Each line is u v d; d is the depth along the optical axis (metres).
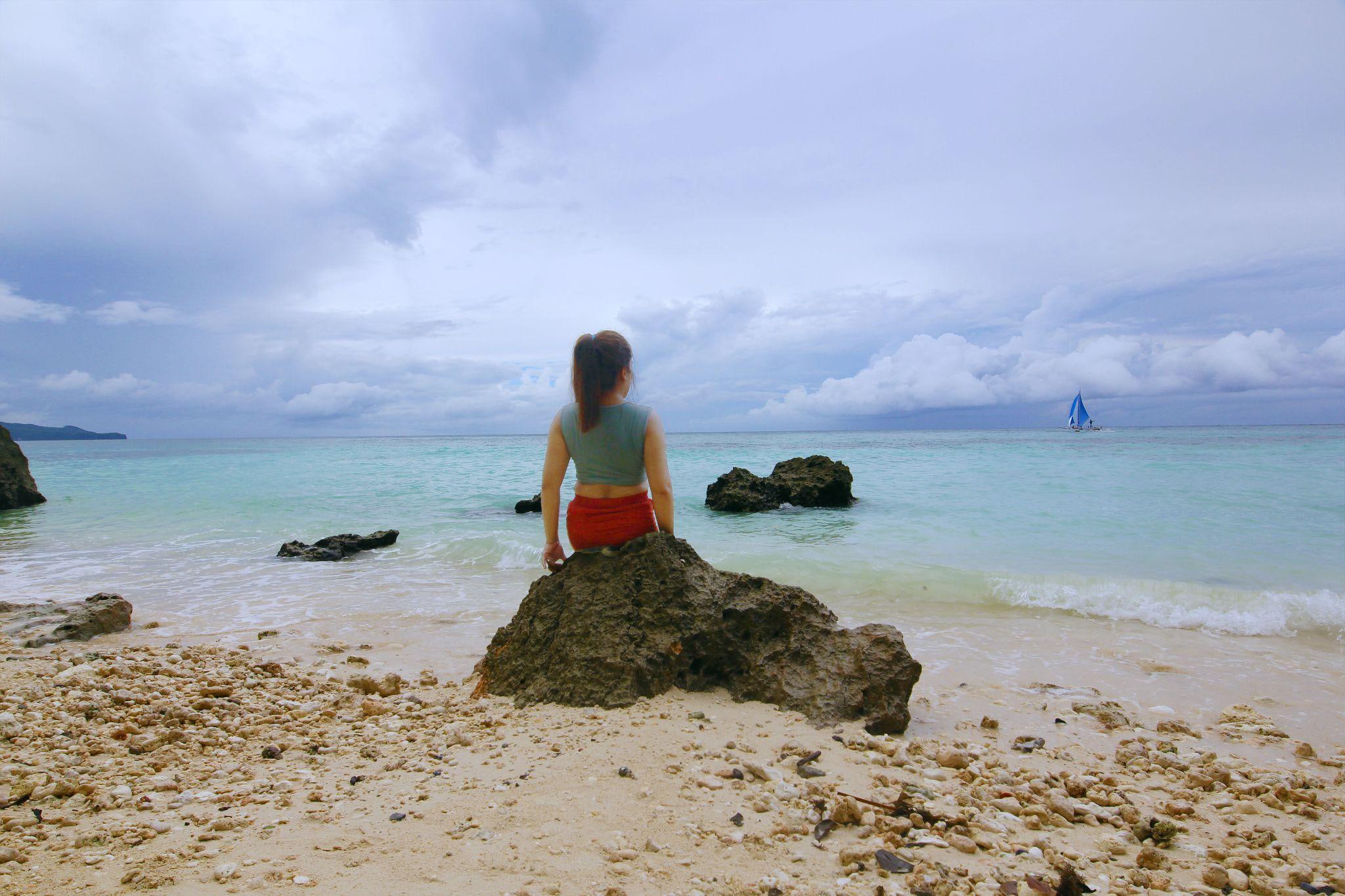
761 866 2.62
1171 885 2.67
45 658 5.86
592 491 4.75
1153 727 4.77
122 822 2.87
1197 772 3.81
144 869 2.44
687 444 58.94
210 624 7.47
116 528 15.02
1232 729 4.63
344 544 11.98
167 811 3.00
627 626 4.55
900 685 4.37
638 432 4.63
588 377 4.53
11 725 4.04
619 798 3.15
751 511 16.75
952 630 7.24
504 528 14.67
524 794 3.19
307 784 3.35
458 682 5.36
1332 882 2.70
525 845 2.70
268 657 6.14
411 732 4.09
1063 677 5.80
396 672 5.71
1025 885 2.53
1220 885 2.68
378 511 17.64
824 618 4.80
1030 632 7.16
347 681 5.26
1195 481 18.28
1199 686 5.60
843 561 10.41
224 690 4.89
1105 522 13.52
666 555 4.68
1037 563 10.38
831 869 2.61
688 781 3.34
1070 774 3.78
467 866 2.53
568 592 4.72
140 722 4.19
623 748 3.70
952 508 16.09
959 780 3.62
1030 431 122.19
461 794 3.19
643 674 4.42
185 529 14.91
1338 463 21.00
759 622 4.68
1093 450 30.31
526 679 4.63
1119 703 5.22
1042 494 17.44
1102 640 6.87
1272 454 25.12
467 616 7.75
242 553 12.10
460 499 20.00
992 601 8.37
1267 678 5.80
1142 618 7.62
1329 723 4.87
